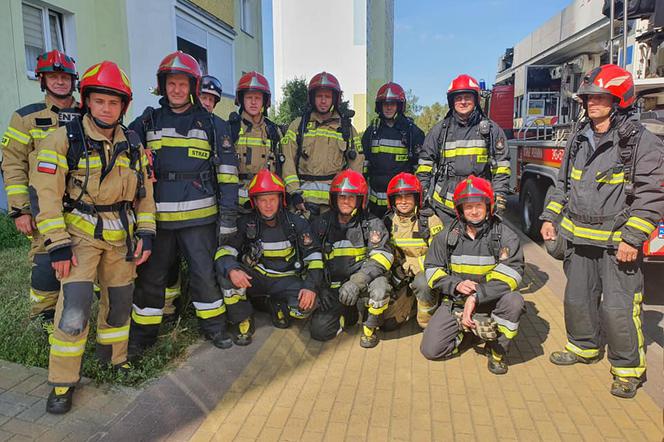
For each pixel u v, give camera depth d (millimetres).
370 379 3457
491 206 3576
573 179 3451
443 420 2971
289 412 3053
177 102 3590
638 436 2811
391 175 5230
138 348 3711
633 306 3213
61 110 3691
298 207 4445
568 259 3611
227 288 3814
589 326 3582
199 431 2855
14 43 7863
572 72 8789
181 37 11359
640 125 3156
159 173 3598
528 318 4559
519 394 3260
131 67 10219
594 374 3521
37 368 3424
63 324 2861
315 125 4676
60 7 8883
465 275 3707
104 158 2965
